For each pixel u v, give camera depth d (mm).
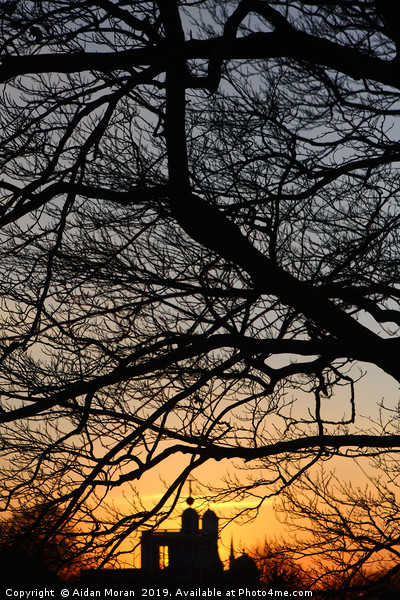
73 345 6488
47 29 6215
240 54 6113
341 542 7020
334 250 7156
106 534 5957
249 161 6574
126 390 7086
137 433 5914
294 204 6773
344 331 6598
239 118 7148
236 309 6535
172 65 5891
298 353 5637
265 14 6047
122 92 5711
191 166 7176
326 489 7348
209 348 5613
